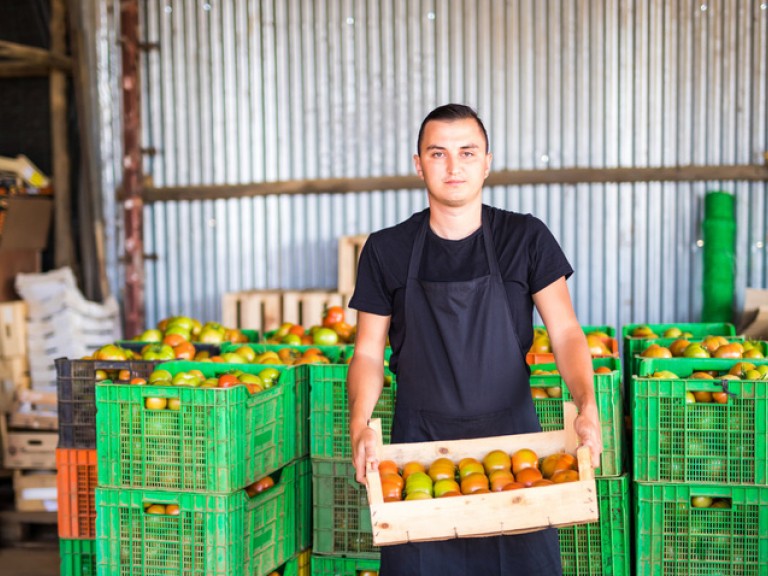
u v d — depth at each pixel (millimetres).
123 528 3182
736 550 3176
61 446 3609
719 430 3166
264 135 7258
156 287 7414
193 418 3115
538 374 3479
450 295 2492
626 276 6859
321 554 3574
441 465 2410
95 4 7289
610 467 3330
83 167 7172
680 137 6773
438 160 2414
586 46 6840
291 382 3561
